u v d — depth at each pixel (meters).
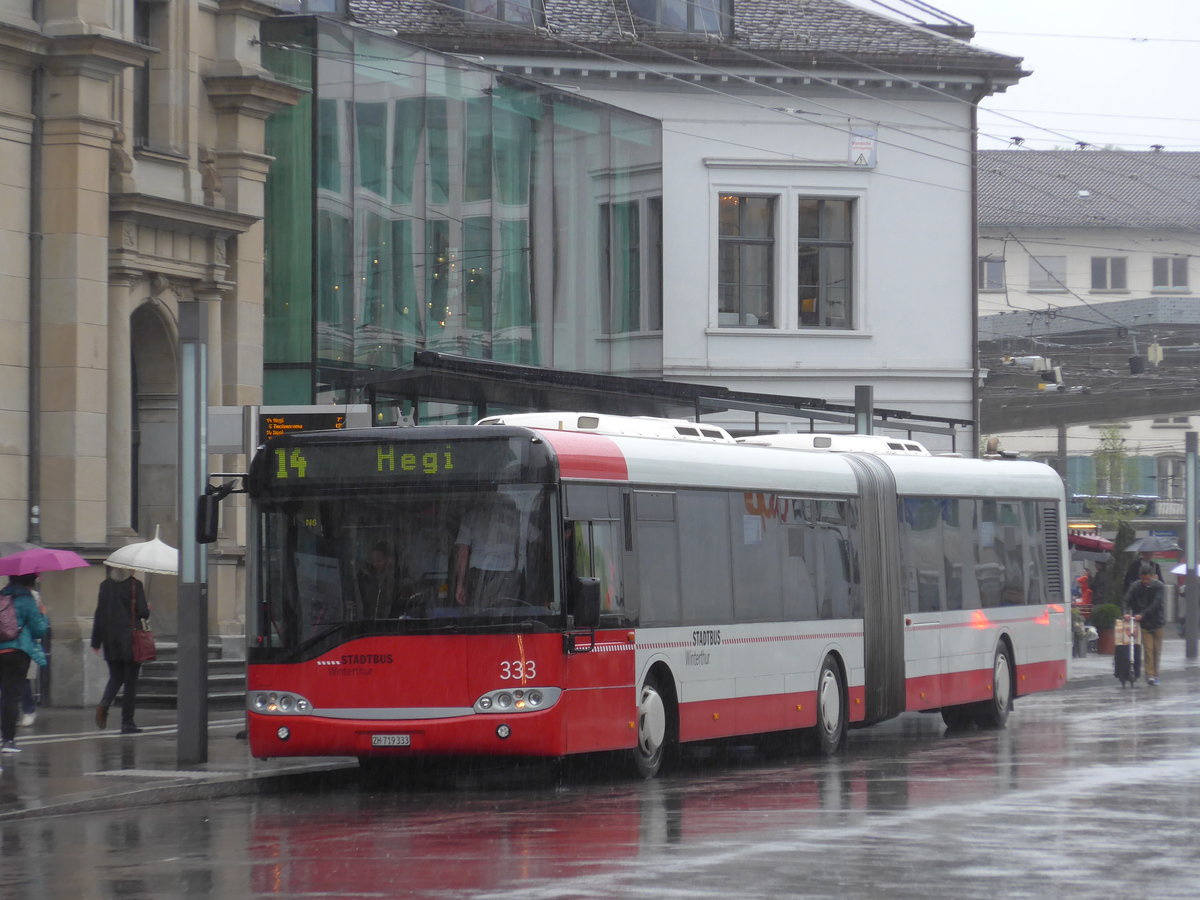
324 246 37.34
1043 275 114.12
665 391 37.84
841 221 55.84
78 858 15.52
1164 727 30.61
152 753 24.38
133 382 35.16
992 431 97.69
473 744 20.48
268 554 21.38
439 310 41.03
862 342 55.50
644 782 21.95
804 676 26.03
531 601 20.61
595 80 52.03
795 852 14.88
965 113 56.25
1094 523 76.25
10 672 24.28
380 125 39.12
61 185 31.84
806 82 54.47
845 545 27.62
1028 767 23.14
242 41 36.34
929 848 15.09
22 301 31.50
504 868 14.15
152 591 34.72
